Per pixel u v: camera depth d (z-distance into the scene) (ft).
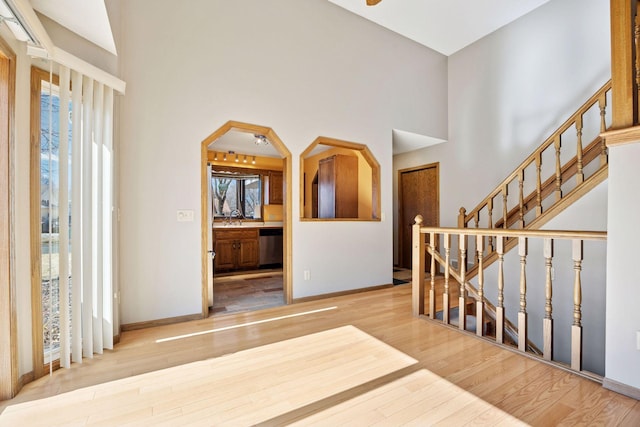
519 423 4.80
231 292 13.82
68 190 6.72
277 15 11.77
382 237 14.53
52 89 6.74
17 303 5.86
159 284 9.50
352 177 17.90
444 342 8.02
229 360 7.06
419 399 5.48
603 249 9.04
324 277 12.80
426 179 19.04
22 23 5.05
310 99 12.56
